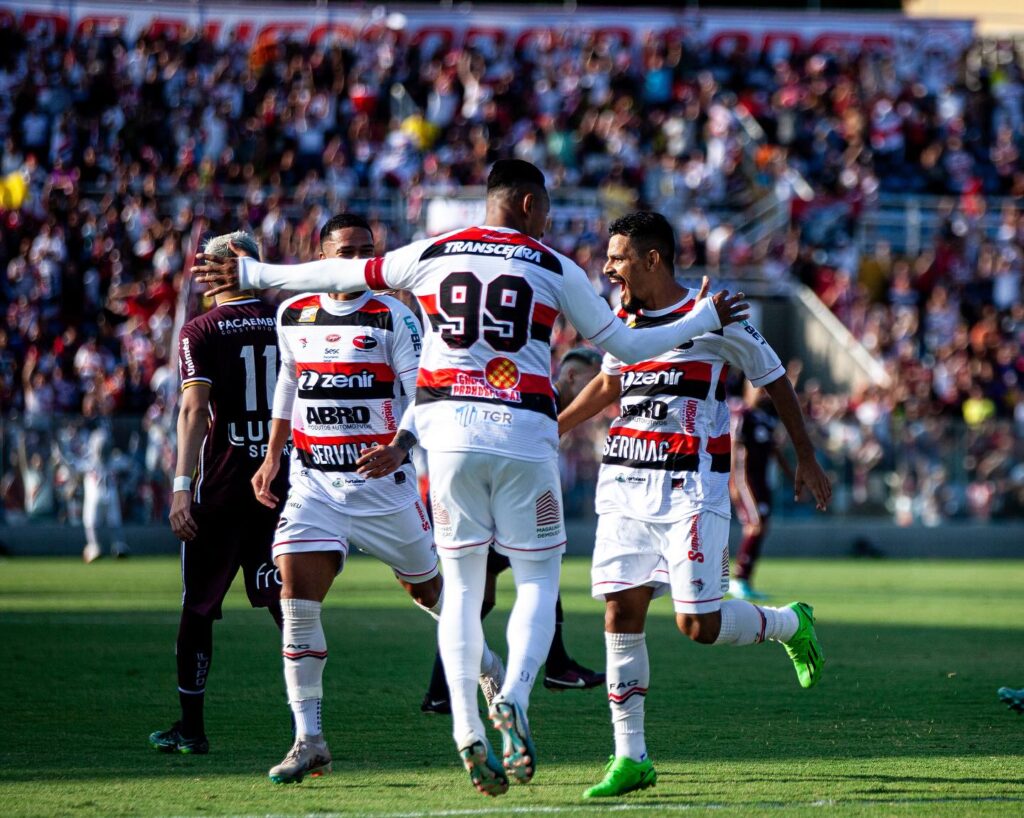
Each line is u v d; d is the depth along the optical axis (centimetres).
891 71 11988
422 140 10744
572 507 7881
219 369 2242
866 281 10450
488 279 1766
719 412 1947
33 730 2342
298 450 2050
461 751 1694
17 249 9119
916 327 10075
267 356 2273
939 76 12194
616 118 10975
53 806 1748
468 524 1784
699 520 1902
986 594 5556
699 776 1959
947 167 11506
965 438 8450
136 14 10700
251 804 1759
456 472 1759
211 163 9819
